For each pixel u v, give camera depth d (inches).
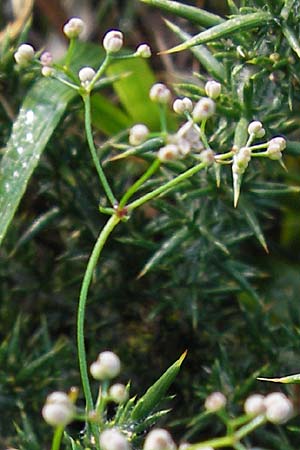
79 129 10.6
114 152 10.6
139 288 10.4
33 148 9.5
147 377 10.3
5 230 9.2
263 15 8.8
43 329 10.0
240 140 8.9
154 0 9.0
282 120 9.4
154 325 10.4
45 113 9.6
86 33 12.7
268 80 9.3
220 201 9.8
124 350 10.3
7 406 9.7
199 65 11.7
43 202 10.6
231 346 10.3
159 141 8.6
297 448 9.7
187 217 9.8
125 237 10.3
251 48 9.1
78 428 10.0
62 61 10.9
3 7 12.5
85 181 10.2
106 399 7.3
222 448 9.7
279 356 10.0
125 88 11.2
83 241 10.3
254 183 9.6
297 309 10.6
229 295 10.4
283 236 11.3
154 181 9.7
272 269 11.1
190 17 9.0
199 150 8.3
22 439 9.1
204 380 10.1
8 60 9.9
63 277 10.6
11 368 9.7
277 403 6.9
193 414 9.9
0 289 10.5
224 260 10.1
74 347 10.3
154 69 12.6
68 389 10.0
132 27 12.6
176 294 10.2
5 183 9.4
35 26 12.9
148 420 7.8
